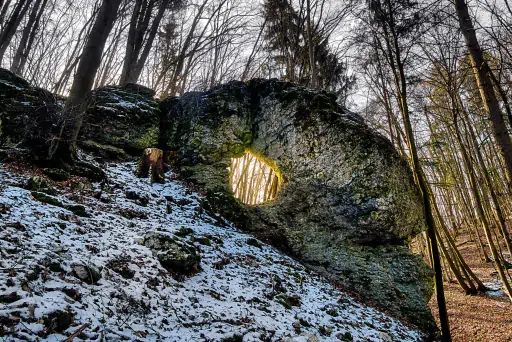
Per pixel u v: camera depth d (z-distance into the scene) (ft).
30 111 24.66
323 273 26.84
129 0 46.96
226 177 33.27
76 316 9.80
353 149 28.32
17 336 7.94
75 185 22.29
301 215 29.58
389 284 26.18
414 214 27.81
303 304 19.06
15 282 9.75
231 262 21.02
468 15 17.72
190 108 35.60
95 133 31.91
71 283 11.25
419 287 26.20
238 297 16.49
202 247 21.30
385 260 27.27
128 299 12.14
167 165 33.17
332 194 28.63
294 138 31.22
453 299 44.21
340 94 55.01
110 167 29.17
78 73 23.11
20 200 16.42
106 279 12.73
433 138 52.01
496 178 60.44
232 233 26.89
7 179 19.10
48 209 16.65
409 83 27.12
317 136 30.01
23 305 8.87
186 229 22.39
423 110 36.96
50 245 13.01
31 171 21.53
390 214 26.89
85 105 24.56
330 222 28.60
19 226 13.41
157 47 54.34
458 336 32.91
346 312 20.61
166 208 25.45
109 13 24.11
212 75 55.67
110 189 24.26
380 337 18.61
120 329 10.35
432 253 21.12
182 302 13.85
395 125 36.27
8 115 24.11
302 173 30.22
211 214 28.19
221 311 14.30
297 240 28.66
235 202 30.42
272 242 28.86
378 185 27.12
